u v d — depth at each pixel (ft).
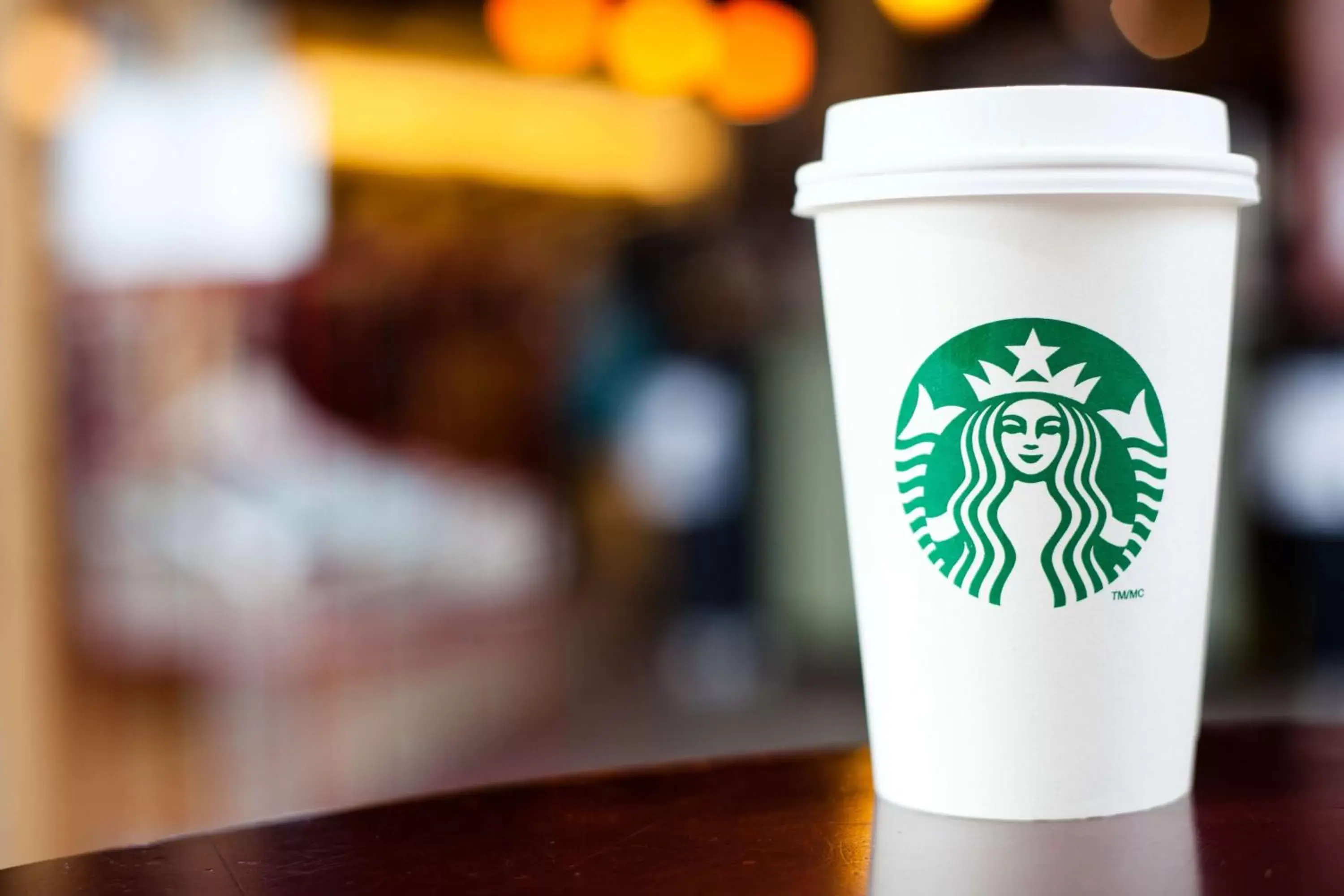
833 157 2.95
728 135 18.45
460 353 14.78
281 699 10.93
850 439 3.00
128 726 10.41
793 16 17.94
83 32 11.02
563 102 16.72
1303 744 3.32
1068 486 2.77
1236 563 14.69
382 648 11.69
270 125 12.84
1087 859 2.47
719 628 16.14
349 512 11.92
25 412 10.07
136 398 11.02
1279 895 2.21
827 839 2.60
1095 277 2.75
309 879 2.39
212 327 11.87
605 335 16.81
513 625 13.39
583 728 13.65
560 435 15.99
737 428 16.28
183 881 2.40
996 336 2.76
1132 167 2.69
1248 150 15.78
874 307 2.88
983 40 18.04
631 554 16.05
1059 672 2.80
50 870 2.49
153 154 11.48
